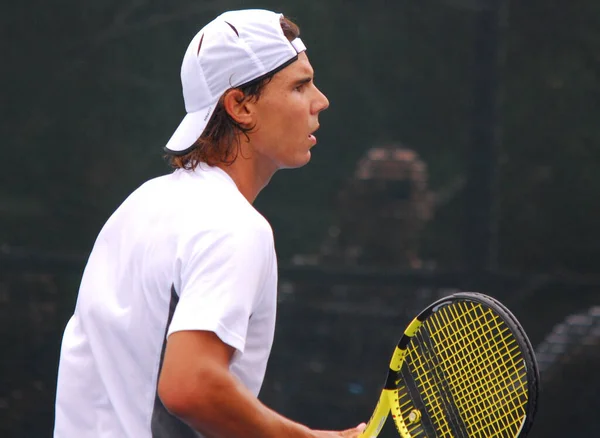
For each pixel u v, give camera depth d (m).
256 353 6.61
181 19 21.14
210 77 6.88
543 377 17.69
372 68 21.11
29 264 19.92
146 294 6.45
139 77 21.05
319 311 19.98
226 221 6.27
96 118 20.91
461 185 20.80
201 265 6.12
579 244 20.64
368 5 21.19
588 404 17.55
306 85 7.07
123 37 21.06
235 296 6.05
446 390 7.79
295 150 7.00
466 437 7.50
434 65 21.03
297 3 21.25
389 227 20.62
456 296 7.21
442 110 20.97
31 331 19.70
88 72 20.95
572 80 20.86
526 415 6.86
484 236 20.61
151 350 6.45
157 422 6.47
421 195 20.70
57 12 20.94
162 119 21.06
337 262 20.59
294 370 19.78
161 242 6.44
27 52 20.88
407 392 7.79
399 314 19.95
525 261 20.67
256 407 6.10
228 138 6.91
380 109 21.05
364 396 19.61
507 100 20.98
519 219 20.72
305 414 19.66
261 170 7.07
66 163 20.78
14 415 19.34
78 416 6.78
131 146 20.95
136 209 6.81
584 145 20.77
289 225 20.80
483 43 21.02
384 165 20.81
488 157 20.84
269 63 6.85
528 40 20.95
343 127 20.98
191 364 5.93
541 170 20.78
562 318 19.94
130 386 6.55
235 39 6.86
